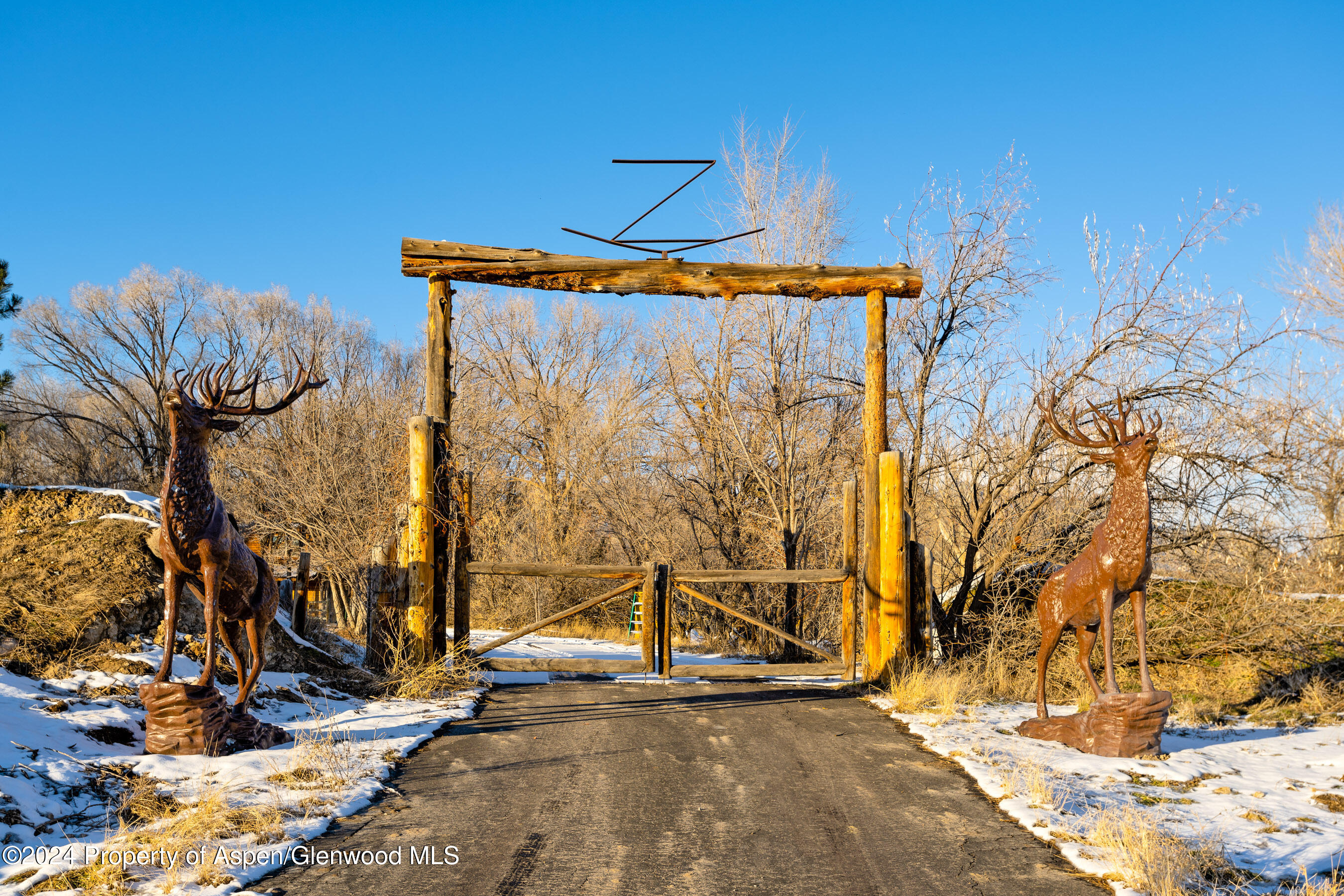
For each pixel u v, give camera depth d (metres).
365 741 7.17
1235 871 4.83
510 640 10.67
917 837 5.30
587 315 35.38
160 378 36.69
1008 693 10.62
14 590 8.20
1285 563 11.56
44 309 35.53
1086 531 12.05
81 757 5.84
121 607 8.20
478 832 5.23
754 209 16.42
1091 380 11.50
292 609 11.27
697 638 19.53
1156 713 7.26
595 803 5.84
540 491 27.02
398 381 33.56
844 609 10.84
